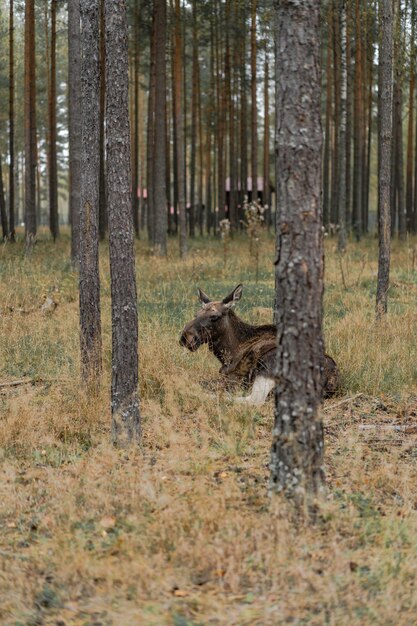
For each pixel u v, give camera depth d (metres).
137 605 4.77
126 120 8.16
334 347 12.12
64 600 4.90
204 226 61.69
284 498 5.80
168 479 6.69
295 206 5.84
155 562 5.15
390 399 10.11
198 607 4.71
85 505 6.23
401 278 21.31
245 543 5.30
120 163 8.12
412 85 37.00
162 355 11.17
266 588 4.91
